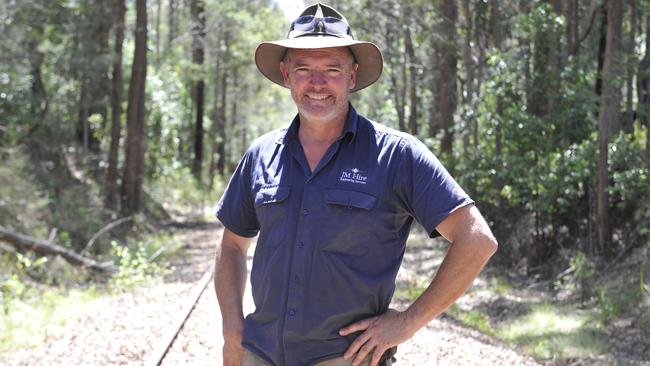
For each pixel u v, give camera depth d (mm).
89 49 23312
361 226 2871
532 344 10344
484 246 2766
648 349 9977
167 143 39594
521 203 17188
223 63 44625
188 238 24297
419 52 28797
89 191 23328
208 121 50156
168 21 44031
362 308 2900
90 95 25328
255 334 3049
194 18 39031
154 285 13508
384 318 2875
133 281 13891
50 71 24188
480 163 16922
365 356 2879
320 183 2924
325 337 2910
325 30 3041
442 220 2807
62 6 22484
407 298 12328
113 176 24891
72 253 15094
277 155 3074
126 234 22422
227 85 52875
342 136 2947
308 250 2891
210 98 53969
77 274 15078
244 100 54906
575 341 10336
